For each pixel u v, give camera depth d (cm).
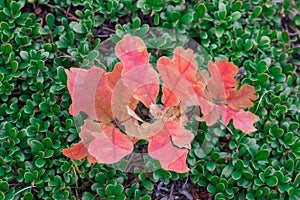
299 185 62
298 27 71
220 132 61
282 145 63
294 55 70
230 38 64
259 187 61
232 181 61
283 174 61
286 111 63
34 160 59
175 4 66
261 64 64
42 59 61
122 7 65
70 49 62
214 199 61
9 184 59
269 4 67
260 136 63
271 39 68
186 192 62
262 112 63
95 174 59
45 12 66
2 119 60
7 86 60
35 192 60
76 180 59
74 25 62
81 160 59
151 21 67
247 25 67
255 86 64
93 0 64
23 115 60
